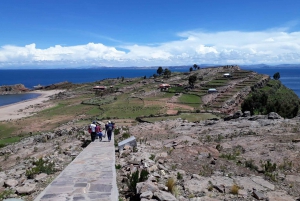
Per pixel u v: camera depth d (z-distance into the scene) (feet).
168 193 28.04
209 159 45.91
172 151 52.54
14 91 565.53
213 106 295.28
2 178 41.29
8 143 143.02
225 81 458.09
